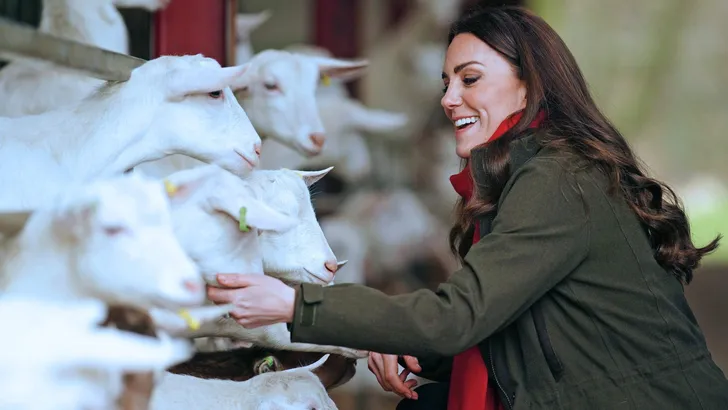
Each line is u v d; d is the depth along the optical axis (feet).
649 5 43.34
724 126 43.47
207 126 11.02
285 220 9.51
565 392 10.45
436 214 31.04
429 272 29.63
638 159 12.16
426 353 9.97
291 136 17.71
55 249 8.04
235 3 17.98
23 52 9.50
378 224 28.76
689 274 11.49
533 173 10.57
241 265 9.96
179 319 8.82
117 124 10.73
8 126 11.00
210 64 11.18
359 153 27.68
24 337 7.76
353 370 13.04
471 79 11.60
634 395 10.37
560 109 11.31
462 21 11.96
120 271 7.93
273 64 17.66
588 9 43.14
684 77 43.57
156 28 17.06
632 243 10.64
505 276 10.12
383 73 34.30
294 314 9.68
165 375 10.80
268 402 10.87
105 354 7.82
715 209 42.63
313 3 35.42
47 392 7.77
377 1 34.99
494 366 10.80
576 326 10.55
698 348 10.80
